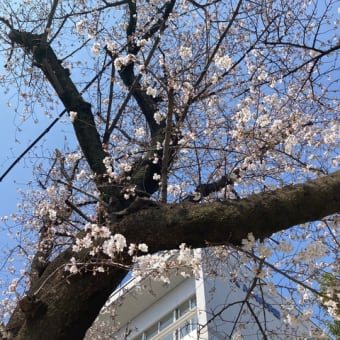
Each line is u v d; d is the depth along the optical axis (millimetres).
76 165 4797
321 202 2738
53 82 4367
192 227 2760
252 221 2707
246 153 4180
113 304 5539
